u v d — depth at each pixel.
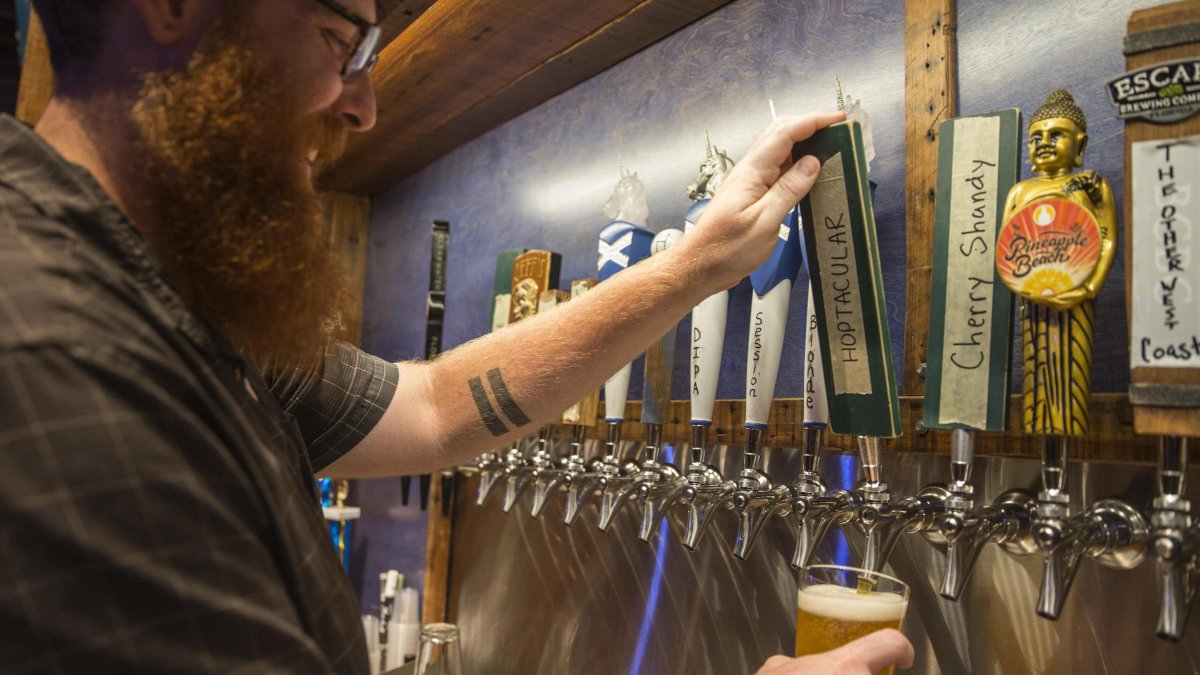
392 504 2.34
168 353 0.62
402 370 1.16
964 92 1.05
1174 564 0.72
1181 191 0.70
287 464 0.76
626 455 1.53
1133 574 0.86
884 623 0.78
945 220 0.89
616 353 1.08
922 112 1.07
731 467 1.30
